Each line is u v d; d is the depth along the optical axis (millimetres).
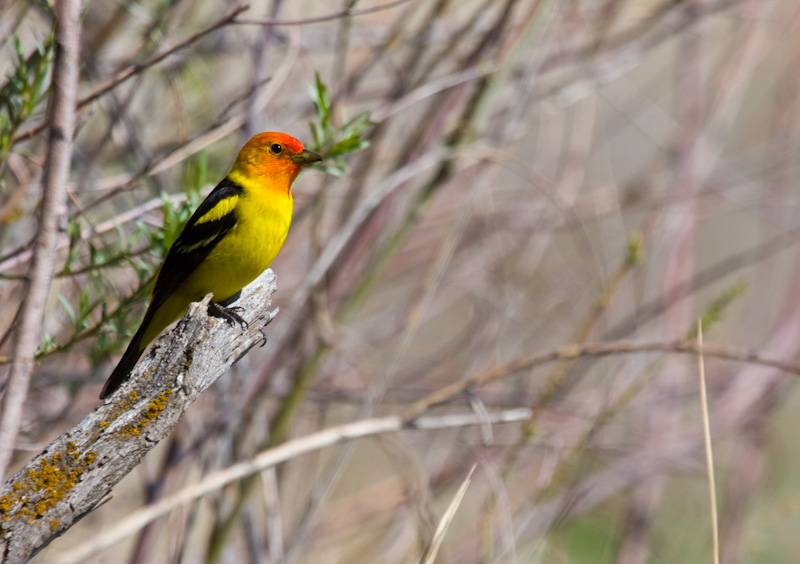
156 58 8453
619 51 13891
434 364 14227
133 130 11336
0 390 9266
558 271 15617
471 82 12047
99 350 9234
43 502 5672
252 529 10953
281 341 11078
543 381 14258
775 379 15016
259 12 12914
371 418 11695
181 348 6098
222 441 10859
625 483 13672
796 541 15336
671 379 14453
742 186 15883
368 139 12570
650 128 17672
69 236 8531
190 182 8773
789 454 16359
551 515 12203
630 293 14578
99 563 11562
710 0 13992
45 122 8180
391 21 13867
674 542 15086
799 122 16625
